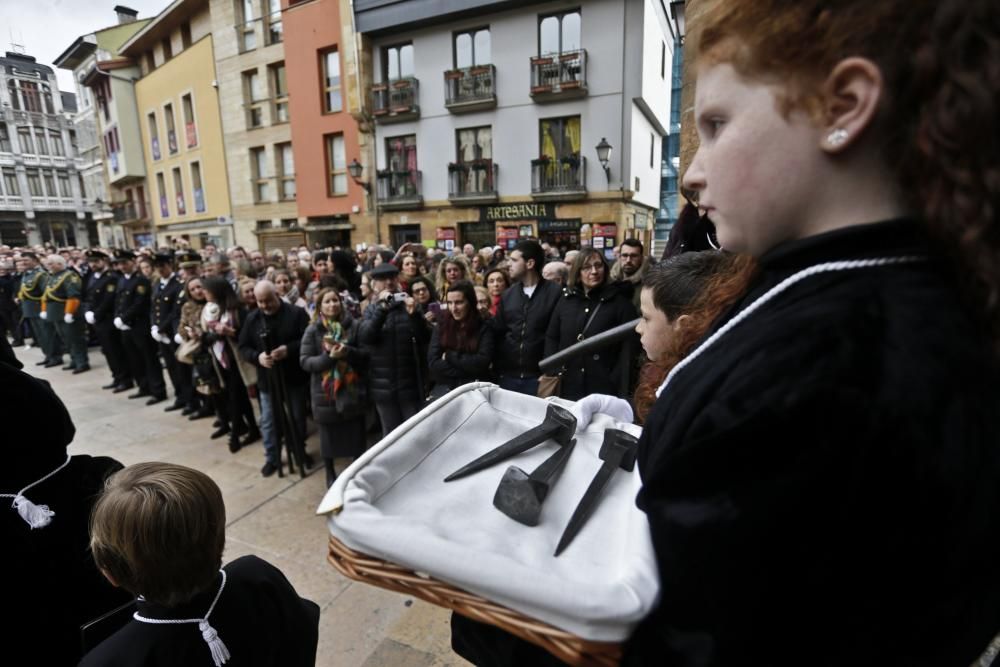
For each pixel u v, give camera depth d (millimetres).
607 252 10281
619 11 9617
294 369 3004
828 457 306
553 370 1126
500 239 11141
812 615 324
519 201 10812
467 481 622
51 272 5848
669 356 743
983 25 278
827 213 370
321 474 3059
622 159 10062
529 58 10227
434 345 2902
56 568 1153
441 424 691
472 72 10562
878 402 302
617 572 455
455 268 4195
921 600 310
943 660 330
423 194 11633
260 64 12938
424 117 11273
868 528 303
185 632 825
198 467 3180
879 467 298
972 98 277
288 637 978
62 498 1171
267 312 2963
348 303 3400
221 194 14688
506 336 2918
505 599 430
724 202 399
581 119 10203
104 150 19891
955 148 294
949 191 307
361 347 2848
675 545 364
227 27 13156
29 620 1122
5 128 27156
